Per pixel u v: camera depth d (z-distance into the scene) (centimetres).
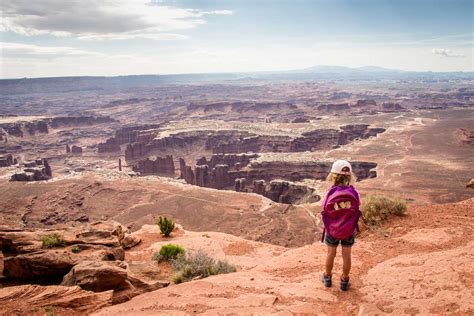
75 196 12400
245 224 8719
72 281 1228
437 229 1335
